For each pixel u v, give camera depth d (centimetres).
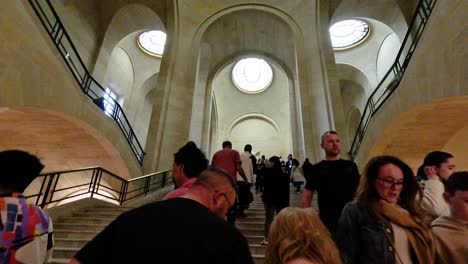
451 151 718
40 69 482
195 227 96
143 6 1123
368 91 1473
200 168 192
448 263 142
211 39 1326
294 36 1170
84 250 95
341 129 882
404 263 128
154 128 945
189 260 86
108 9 1130
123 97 1469
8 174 151
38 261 144
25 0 446
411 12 970
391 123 591
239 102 2039
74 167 893
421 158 768
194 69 1154
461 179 152
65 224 447
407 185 153
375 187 153
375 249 133
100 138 742
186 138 1017
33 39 463
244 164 545
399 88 547
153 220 96
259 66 2005
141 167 902
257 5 1240
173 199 109
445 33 388
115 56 1420
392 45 1348
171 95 1034
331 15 1112
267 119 2012
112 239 94
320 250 98
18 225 140
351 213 152
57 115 581
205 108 1352
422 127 628
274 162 420
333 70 981
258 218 510
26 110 546
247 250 100
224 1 1275
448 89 383
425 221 144
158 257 86
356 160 794
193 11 1251
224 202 126
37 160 167
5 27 400
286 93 1966
